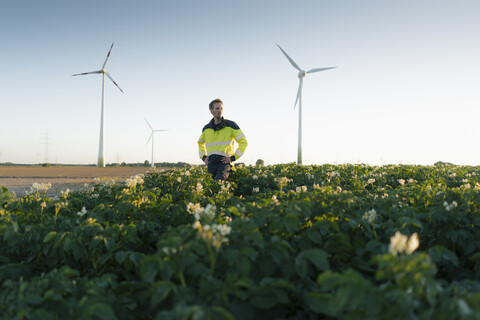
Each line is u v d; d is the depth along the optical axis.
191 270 2.84
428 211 4.82
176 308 2.12
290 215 3.52
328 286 2.34
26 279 3.63
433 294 2.14
